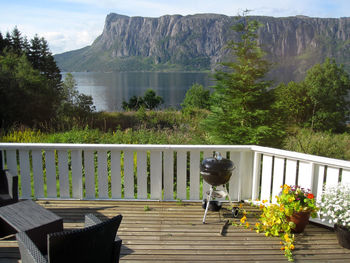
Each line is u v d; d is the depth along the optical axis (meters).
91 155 3.44
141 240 2.66
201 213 3.23
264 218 2.90
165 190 3.53
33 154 3.45
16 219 2.15
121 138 6.75
